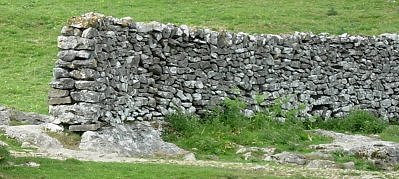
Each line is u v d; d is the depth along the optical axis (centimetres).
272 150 2261
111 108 2258
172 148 2205
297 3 5047
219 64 2653
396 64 3231
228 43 2683
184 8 4741
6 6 4603
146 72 2442
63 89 2189
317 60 2977
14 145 2039
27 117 2412
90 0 4850
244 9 4775
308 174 1838
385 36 3219
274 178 1731
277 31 4344
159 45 2483
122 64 2347
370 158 2214
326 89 2995
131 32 2400
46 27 4256
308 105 2931
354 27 4519
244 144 2395
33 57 3828
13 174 1596
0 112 2380
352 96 3084
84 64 2181
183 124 2423
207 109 2597
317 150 2325
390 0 5125
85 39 2186
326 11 4825
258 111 2730
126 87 2348
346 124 2941
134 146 2150
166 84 2492
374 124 2931
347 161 2147
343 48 3070
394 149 2252
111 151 2069
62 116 2169
